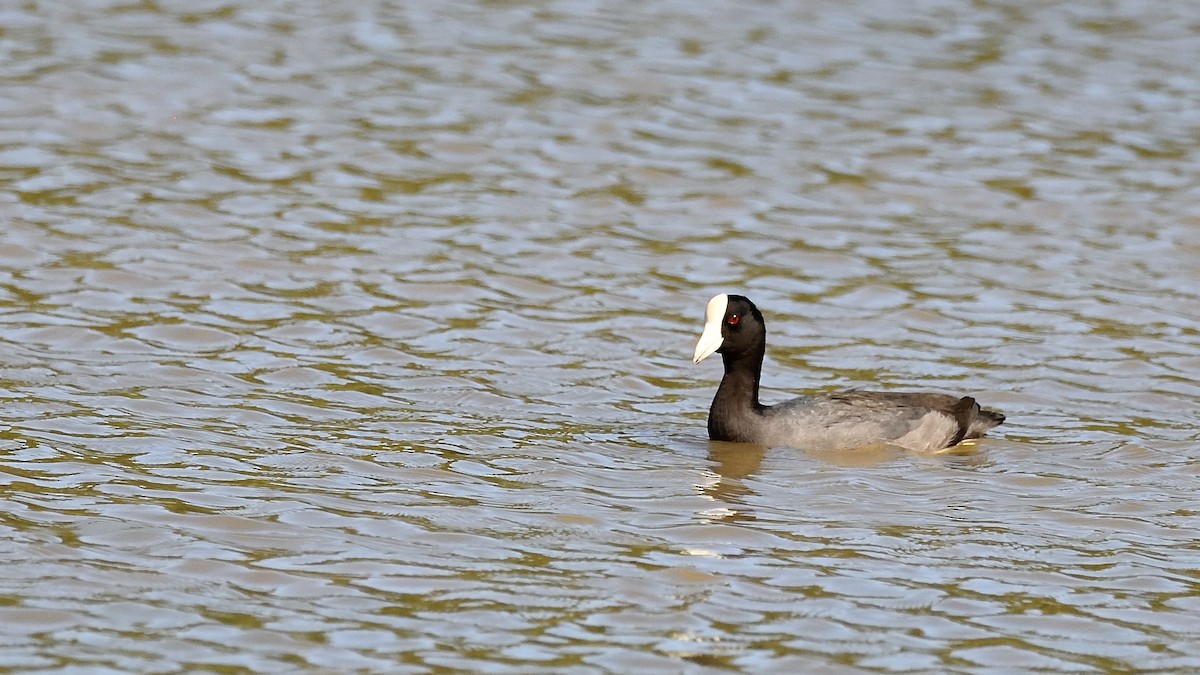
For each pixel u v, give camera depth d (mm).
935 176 24188
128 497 12531
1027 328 18609
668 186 23484
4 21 29797
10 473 12961
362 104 26328
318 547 11633
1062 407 16094
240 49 28859
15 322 17250
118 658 9719
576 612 10648
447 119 25812
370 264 19953
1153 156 25219
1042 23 32531
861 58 29859
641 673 9758
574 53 29438
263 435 14297
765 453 14461
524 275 19891
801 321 18828
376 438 14383
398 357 16906
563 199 22828
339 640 10086
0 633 9984
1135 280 20344
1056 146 25625
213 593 10734
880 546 12117
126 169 22953
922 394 15062
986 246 21547
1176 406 16125
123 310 17859
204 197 22000
